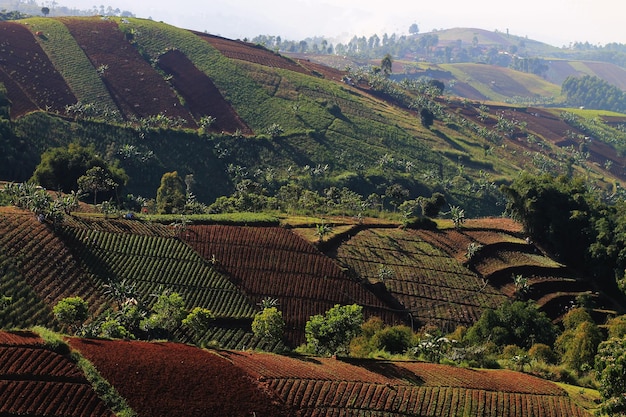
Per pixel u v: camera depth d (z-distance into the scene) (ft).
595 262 438.40
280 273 380.78
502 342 344.69
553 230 464.24
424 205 513.86
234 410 204.54
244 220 426.92
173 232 394.93
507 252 458.91
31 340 216.54
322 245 416.67
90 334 265.13
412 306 383.04
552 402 242.99
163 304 291.79
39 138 586.04
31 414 182.70
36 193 384.68
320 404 219.61
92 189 473.26
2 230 342.03
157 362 221.05
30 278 316.19
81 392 196.13
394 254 433.07
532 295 413.80
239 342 321.93
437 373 258.78
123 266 351.46
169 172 622.95
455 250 453.58
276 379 229.04
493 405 233.96
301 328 344.69
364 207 533.55
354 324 283.38
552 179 504.02
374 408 222.69
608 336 337.93
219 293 353.51
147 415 192.85
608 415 208.74
